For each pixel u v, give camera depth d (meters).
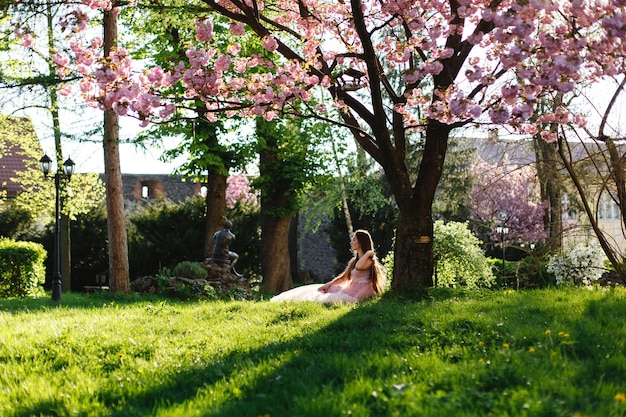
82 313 10.45
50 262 27.67
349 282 13.20
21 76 17.25
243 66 9.71
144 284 17.53
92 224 27.09
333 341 6.84
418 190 11.12
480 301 9.26
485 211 31.66
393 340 6.47
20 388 5.58
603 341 5.86
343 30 10.99
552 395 4.29
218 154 22.88
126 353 6.76
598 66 9.08
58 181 15.93
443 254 17.25
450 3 10.15
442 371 4.91
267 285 24.45
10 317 9.84
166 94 8.69
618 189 10.52
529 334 6.26
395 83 23.78
